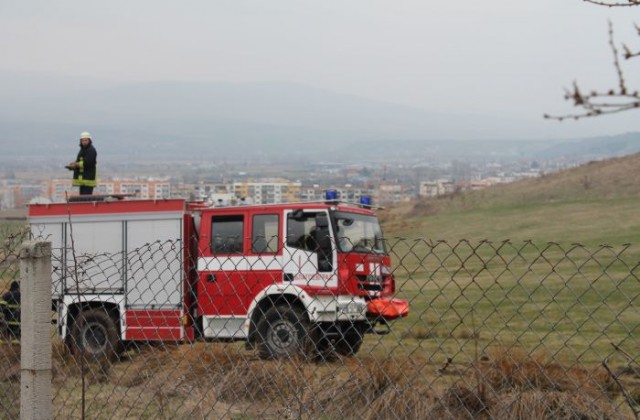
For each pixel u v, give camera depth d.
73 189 24.02
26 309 7.05
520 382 7.98
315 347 9.22
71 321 10.37
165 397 8.92
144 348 11.09
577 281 22.92
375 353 10.01
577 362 7.88
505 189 78.62
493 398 7.75
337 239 16.06
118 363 10.04
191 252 17.28
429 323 13.31
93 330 10.08
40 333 7.04
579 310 18.08
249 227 16.80
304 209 16.59
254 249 16.58
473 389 7.71
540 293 21.11
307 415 8.05
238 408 8.74
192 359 9.50
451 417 7.57
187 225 17.44
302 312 13.91
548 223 51.22
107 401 9.16
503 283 22.78
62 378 9.67
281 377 8.67
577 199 64.69
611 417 7.32
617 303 18.67
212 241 17.08
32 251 7.04
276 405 8.52
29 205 18.44
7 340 9.19
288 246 16.38
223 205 18.03
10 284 9.24
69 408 9.09
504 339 11.17
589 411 7.43
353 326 8.88
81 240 18.08
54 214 18.28
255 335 10.52
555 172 83.81
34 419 7.00
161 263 15.48
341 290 13.17
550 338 13.98
